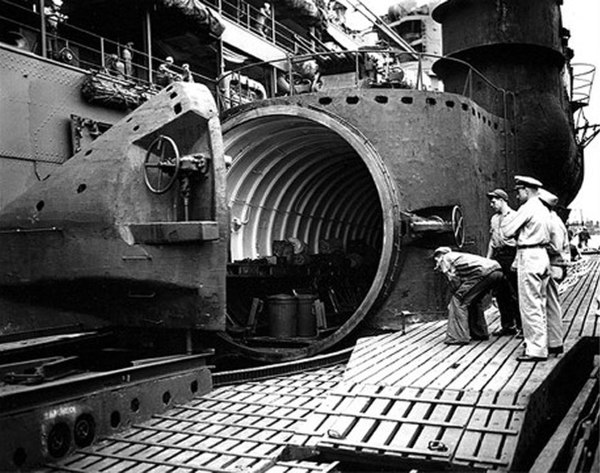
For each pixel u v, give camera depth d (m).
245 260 14.20
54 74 11.74
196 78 20.81
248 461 6.52
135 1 14.64
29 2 13.08
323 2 24.30
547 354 8.49
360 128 12.56
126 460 6.79
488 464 5.77
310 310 13.77
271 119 13.31
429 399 7.08
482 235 14.10
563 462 5.75
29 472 6.59
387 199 12.10
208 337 11.81
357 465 6.72
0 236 9.81
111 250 9.16
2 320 9.82
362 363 8.84
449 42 19.20
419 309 12.34
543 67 18.62
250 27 20.22
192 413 8.49
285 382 10.19
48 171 11.50
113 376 7.93
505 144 16.67
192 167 9.27
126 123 9.79
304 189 16.44
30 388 6.81
